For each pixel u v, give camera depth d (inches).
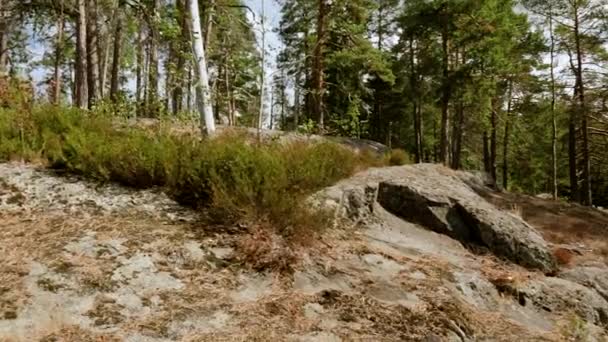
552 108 965.2
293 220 190.4
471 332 166.7
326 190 257.0
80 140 224.4
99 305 135.3
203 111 289.3
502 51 822.5
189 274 158.7
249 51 483.5
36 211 184.2
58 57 783.1
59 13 516.4
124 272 151.8
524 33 904.3
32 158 229.0
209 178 205.3
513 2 857.5
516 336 174.4
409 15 845.8
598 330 218.5
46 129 242.1
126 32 636.1
